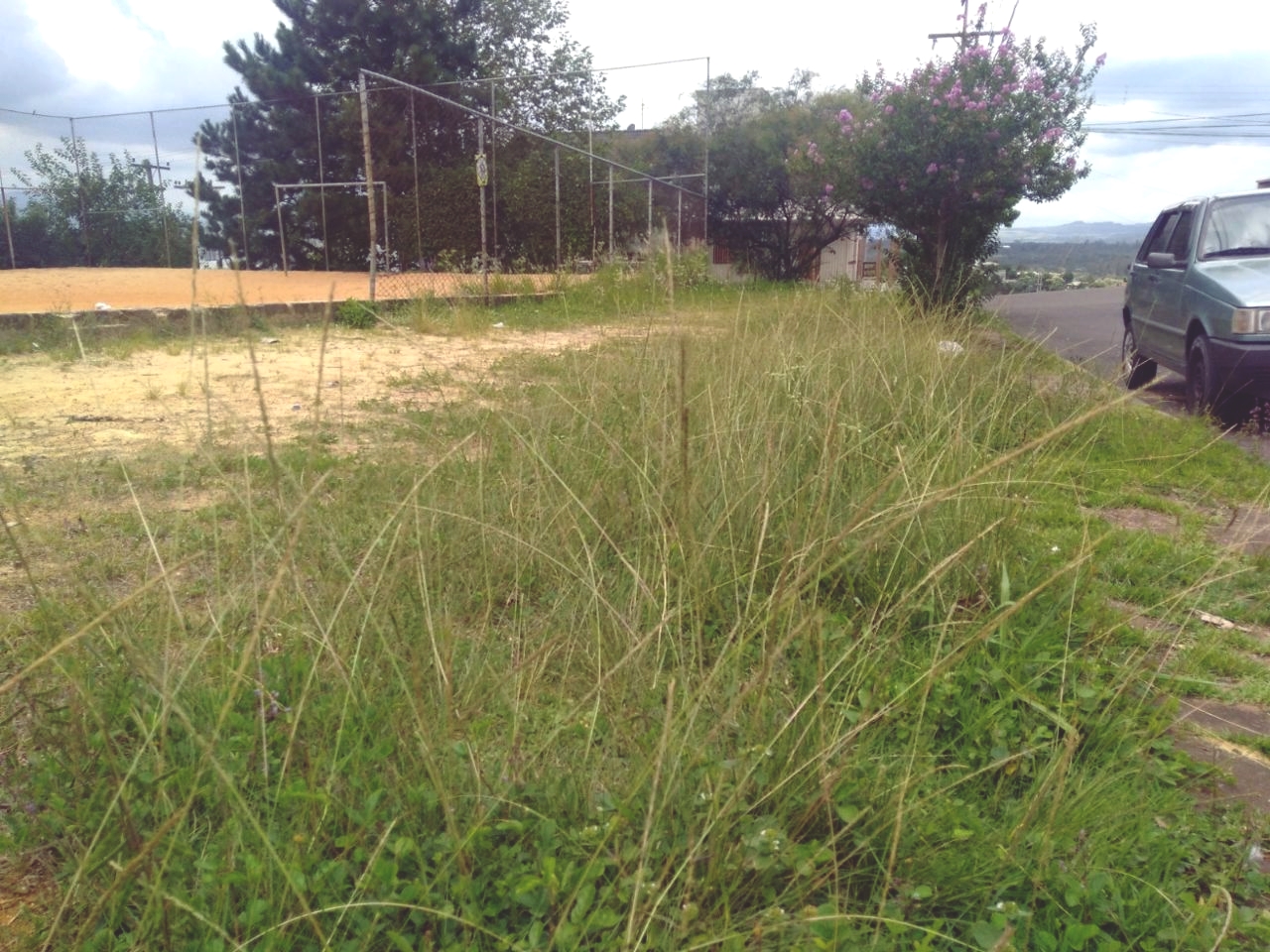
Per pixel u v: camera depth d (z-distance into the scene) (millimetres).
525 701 2391
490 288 14891
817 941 1701
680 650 2643
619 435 3910
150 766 2078
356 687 2322
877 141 13195
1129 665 2924
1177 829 2250
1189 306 7910
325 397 6711
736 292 13586
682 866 1827
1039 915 1975
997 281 14570
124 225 25000
